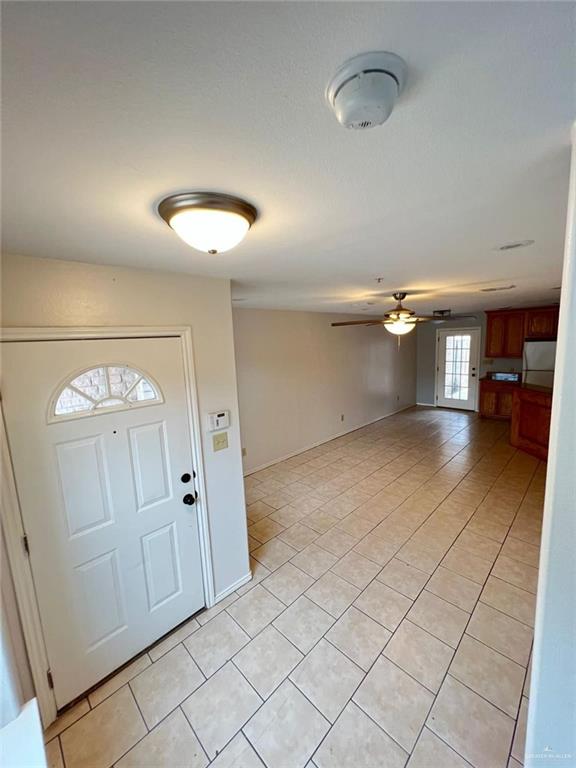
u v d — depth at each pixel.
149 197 0.98
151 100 0.59
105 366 1.74
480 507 3.47
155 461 1.96
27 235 1.22
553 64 0.54
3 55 0.48
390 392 7.43
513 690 1.68
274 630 2.09
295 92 0.59
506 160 0.86
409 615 2.16
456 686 1.71
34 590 1.54
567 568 0.84
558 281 2.88
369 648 1.94
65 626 1.66
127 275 1.79
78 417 1.66
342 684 1.74
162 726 1.59
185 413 2.08
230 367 2.30
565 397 0.80
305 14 0.45
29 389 1.50
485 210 1.19
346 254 1.75
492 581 2.42
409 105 0.64
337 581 2.49
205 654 1.95
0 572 1.20
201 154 0.78
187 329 2.04
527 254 1.86
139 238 1.30
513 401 5.19
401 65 0.54
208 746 1.50
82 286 1.64
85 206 1.01
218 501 2.30
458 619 2.11
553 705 0.90
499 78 0.57
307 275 2.27
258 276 2.22
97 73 0.52
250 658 1.91
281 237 1.42
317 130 0.70
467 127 0.71
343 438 6.00
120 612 1.87
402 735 1.51
